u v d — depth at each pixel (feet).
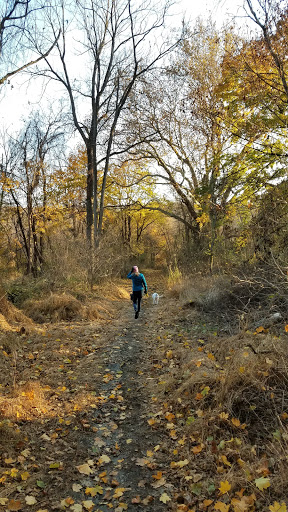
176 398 15.97
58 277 41.42
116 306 40.57
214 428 13.05
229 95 32.09
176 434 13.65
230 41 31.78
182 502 10.25
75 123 56.75
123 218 101.30
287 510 9.01
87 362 21.85
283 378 14.42
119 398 16.96
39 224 57.72
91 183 57.77
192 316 30.48
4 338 23.72
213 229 47.60
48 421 14.76
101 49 52.60
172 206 87.40
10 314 28.89
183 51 56.49
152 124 69.72
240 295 29.40
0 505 9.95
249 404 13.56
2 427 13.20
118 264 70.79
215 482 10.65
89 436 13.94
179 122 64.95
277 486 9.78
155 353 22.95
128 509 10.13
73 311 32.89
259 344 17.92
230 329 23.95
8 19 27.76
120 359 22.49
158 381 18.57
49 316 31.55
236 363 16.06
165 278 62.59
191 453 12.30
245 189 36.24
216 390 15.28
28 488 10.85
